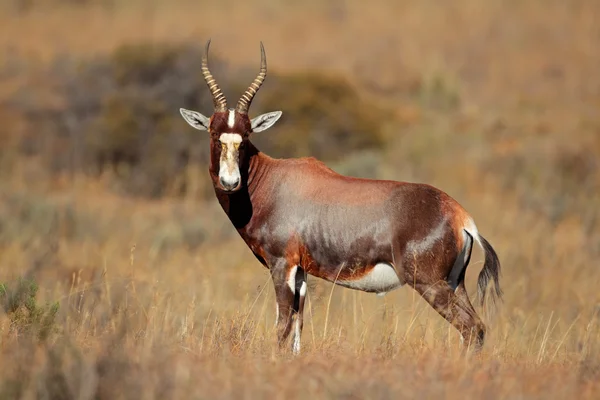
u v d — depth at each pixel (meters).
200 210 73.56
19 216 64.50
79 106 96.94
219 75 98.62
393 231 30.77
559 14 161.12
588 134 100.81
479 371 25.69
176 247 60.62
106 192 82.62
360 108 99.06
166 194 83.06
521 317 40.31
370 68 137.25
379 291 31.86
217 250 59.34
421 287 30.78
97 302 36.28
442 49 147.25
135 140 88.88
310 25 160.00
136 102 91.44
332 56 142.62
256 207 32.12
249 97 32.88
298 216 31.61
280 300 31.61
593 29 155.38
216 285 46.16
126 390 21.94
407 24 160.12
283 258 31.78
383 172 79.69
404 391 23.17
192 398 22.17
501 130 104.25
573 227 68.56
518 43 149.38
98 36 148.12
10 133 97.75
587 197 80.00
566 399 23.62
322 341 31.08
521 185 80.88
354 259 31.14
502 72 136.88
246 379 23.89
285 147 90.56
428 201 31.02
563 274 50.91
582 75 135.38
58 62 123.56
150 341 27.09
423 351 28.36
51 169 88.31
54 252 54.00
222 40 148.00
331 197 31.55
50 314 29.84
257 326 32.22
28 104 107.25
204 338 30.69
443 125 99.94
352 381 23.78
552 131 103.12
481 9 163.25
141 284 42.38
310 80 98.50
